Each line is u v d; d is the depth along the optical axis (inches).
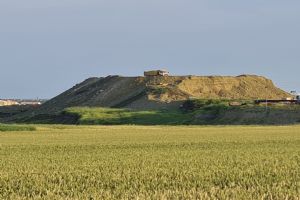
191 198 2532.0
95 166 4271.7
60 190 2935.5
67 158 5378.9
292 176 3499.0
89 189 2972.4
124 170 3860.7
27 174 3705.7
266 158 5007.4
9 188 3065.9
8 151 6879.9
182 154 5757.9
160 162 4584.2
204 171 3750.0
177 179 3336.6
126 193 2746.1
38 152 6609.3
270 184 3097.9
